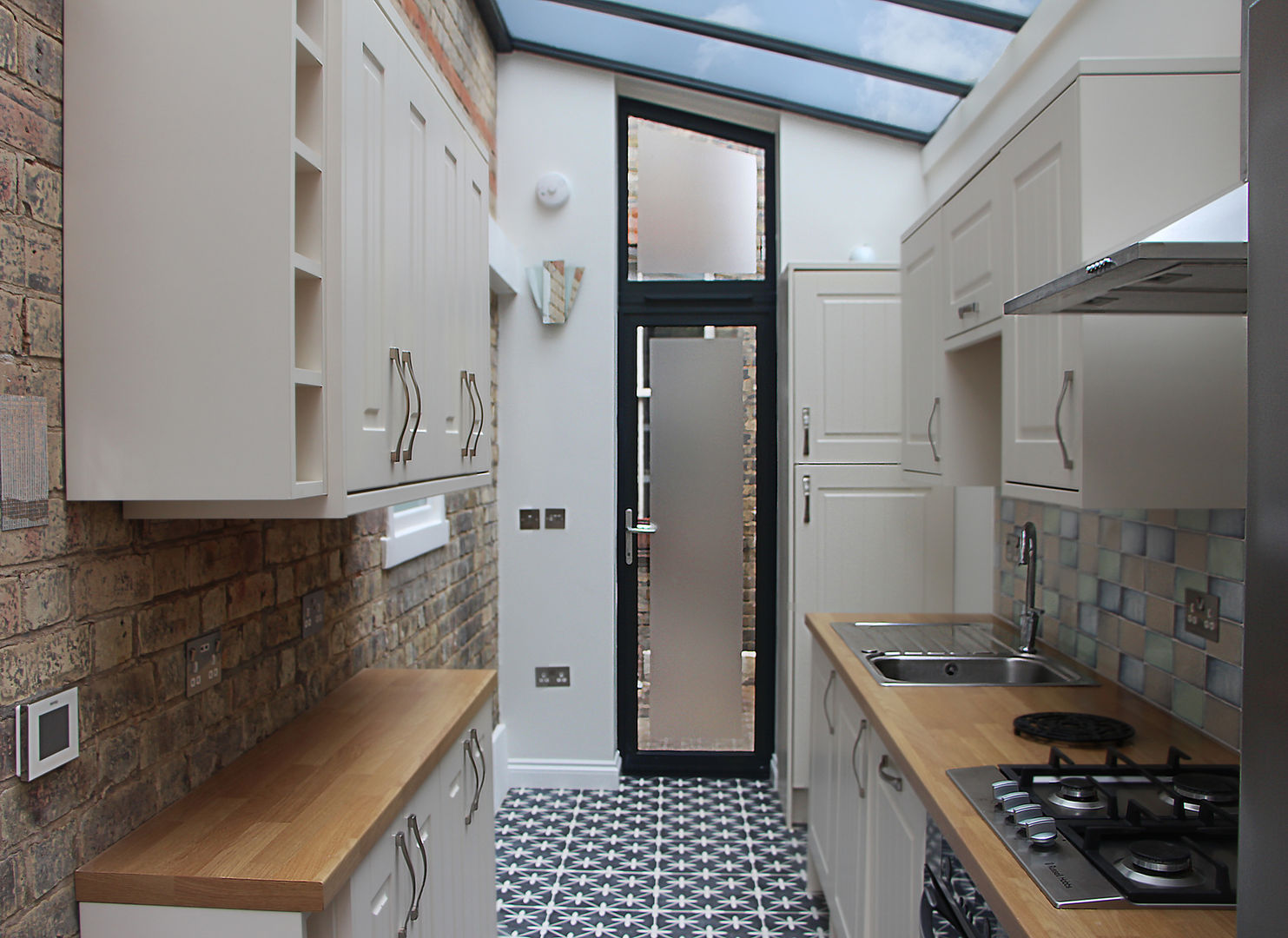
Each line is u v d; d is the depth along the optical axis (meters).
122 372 1.20
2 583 1.07
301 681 1.85
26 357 1.13
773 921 2.76
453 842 1.81
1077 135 1.57
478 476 2.10
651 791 3.80
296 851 1.21
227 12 1.20
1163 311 1.47
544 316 3.66
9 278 1.10
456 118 1.90
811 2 2.85
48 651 1.14
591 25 3.36
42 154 1.17
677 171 3.97
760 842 3.32
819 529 3.45
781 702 3.76
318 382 1.26
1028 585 2.43
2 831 1.06
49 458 1.16
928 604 3.45
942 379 2.42
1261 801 0.70
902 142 3.72
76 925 1.17
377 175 1.42
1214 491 1.58
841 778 2.40
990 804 1.40
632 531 3.96
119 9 1.21
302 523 1.87
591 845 3.29
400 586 2.52
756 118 3.85
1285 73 0.67
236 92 1.20
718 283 3.92
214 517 1.28
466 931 1.91
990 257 2.02
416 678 2.12
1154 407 1.58
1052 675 2.27
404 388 1.53
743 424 3.95
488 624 3.62
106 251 1.21
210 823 1.31
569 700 3.81
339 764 1.54
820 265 3.44
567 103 3.72
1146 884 1.13
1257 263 0.71
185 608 1.43
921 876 1.59
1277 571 0.68
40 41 1.17
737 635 3.97
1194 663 1.80
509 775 3.82
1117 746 1.68
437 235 1.76
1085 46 2.33
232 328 1.19
